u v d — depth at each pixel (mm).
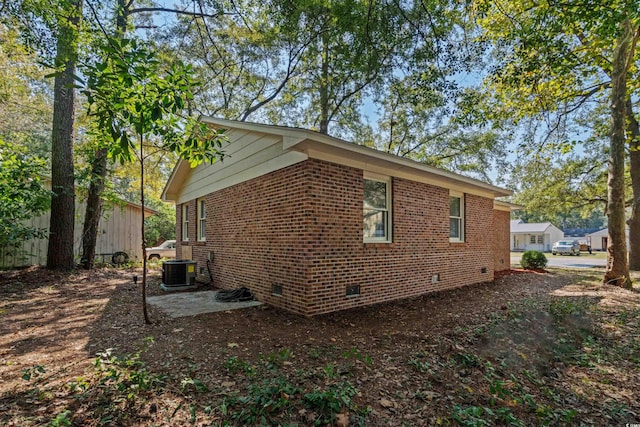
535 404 2900
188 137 4469
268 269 6703
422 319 5703
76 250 13719
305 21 8969
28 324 5039
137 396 2758
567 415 2752
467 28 7555
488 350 4195
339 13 7285
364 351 4051
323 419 2535
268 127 5922
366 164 6707
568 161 17781
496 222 13414
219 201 8906
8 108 13289
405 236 7570
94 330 4723
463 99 7652
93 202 11891
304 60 14805
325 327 5086
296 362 3615
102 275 10547
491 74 7973
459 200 9664
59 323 5094
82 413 2514
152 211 17391
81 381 2936
